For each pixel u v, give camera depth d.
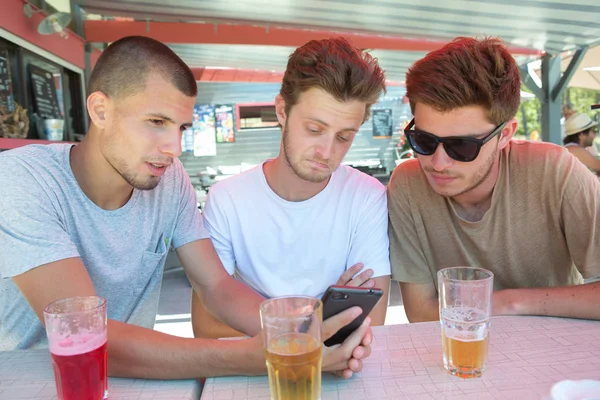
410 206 1.79
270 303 0.94
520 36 5.34
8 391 0.99
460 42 1.51
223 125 9.27
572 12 4.41
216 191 1.84
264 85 9.21
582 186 1.57
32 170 1.31
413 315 1.83
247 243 1.79
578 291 1.35
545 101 6.23
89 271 1.45
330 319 1.00
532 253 1.71
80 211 1.39
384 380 1.02
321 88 1.45
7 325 1.43
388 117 9.74
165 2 4.79
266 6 4.72
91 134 1.33
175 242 1.61
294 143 1.57
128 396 0.99
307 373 0.88
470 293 1.01
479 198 1.69
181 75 1.26
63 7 4.73
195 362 1.04
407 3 4.37
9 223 1.19
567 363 1.06
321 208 1.79
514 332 1.25
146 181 1.32
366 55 1.58
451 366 1.04
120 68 1.21
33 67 3.93
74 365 0.90
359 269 1.65
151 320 1.69
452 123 1.43
